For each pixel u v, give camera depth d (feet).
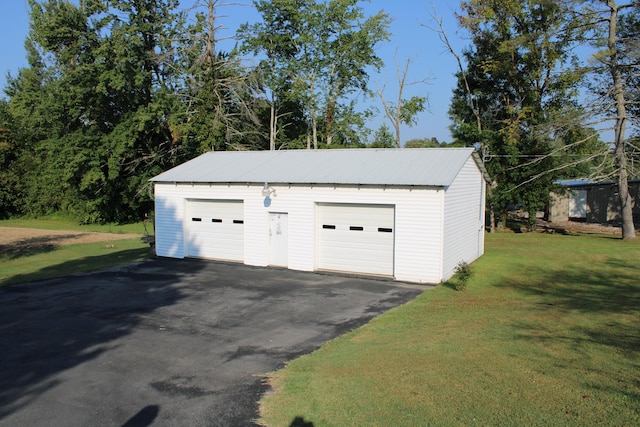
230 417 19.24
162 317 35.40
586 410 17.46
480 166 62.13
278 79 124.36
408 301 39.70
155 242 65.98
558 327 29.60
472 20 101.86
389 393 20.17
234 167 63.87
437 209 46.62
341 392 20.74
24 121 136.36
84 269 57.00
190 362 25.90
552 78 95.55
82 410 20.15
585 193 122.93
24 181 153.48
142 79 107.14
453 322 31.78
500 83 107.24
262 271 54.13
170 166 123.34
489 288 43.78
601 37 81.92
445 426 16.97
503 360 23.35
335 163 58.39
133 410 20.07
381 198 49.37
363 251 51.52
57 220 145.18
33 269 57.98
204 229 62.64
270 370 24.49
